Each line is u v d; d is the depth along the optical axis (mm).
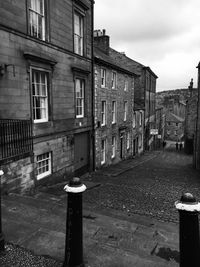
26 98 8898
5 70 7898
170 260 3746
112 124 19281
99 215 5727
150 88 34219
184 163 24422
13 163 7977
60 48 11008
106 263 3484
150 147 37188
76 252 3141
